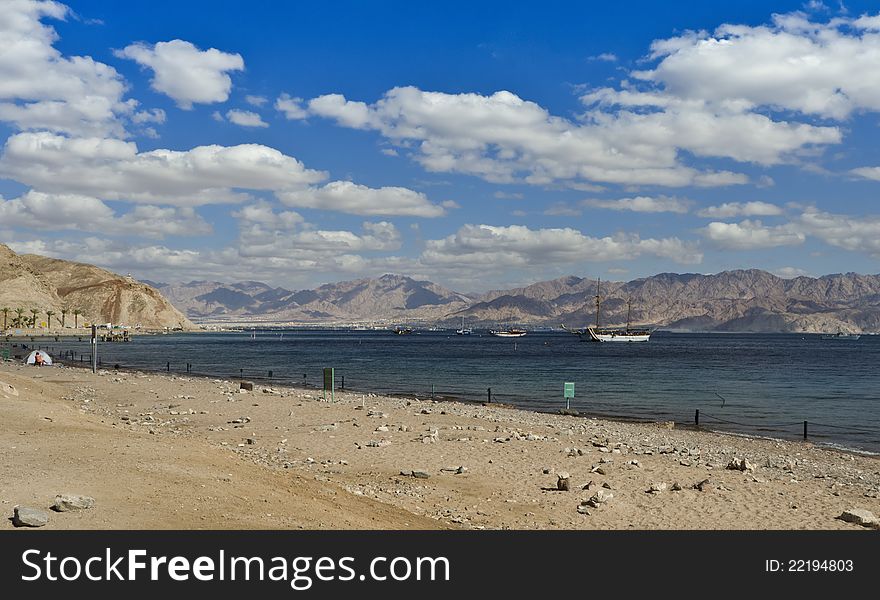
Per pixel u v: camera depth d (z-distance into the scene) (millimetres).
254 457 25875
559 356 149625
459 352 170250
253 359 128125
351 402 48906
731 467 26422
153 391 54312
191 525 14352
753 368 107875
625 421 46125
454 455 27781
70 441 21328
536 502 20766
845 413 51750
